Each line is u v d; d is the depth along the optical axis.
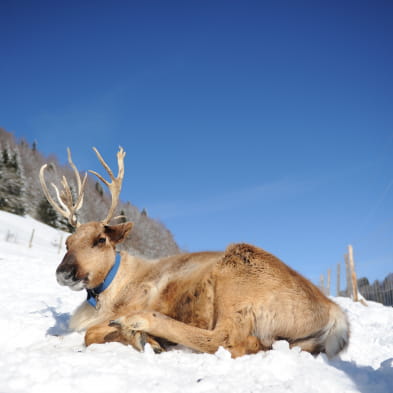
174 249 58.38
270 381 3.22
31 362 3.14
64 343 4.76
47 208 58.81
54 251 39.28
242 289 4.31
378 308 11.76
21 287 11.34
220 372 3.44
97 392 2.88
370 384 3.31
